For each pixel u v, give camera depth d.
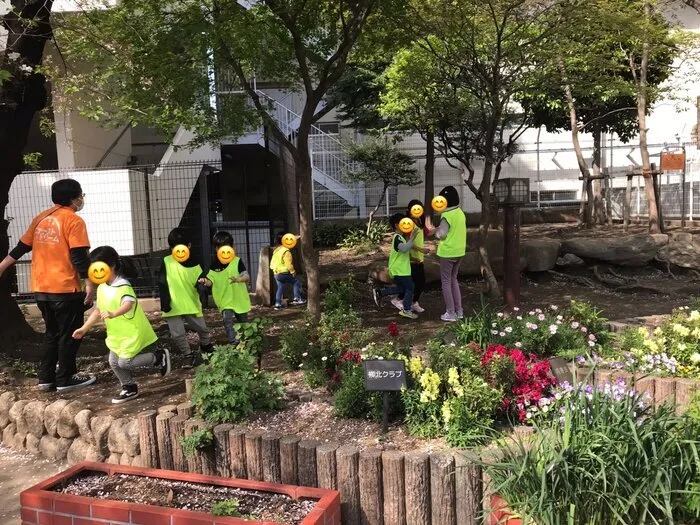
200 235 11.43
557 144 18.61
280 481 3.43
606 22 7.13
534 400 3.64
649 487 2.47
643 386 4.13
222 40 5.80
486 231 8.60
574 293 9.11
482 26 7.84
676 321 5.05
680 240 10.23
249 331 4.82
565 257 10.09
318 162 16.94
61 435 4.28
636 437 2.53
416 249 7.98
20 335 6.33
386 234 14.38
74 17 6.92
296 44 6.19
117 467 3.53
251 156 15.50
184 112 6.41
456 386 3.55
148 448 3.80
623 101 13.02
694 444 2.59
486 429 3.42
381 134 14.98
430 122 10.51
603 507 2.53
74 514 3.09
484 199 8.56
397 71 9.19
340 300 7.93
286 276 8.80
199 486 3.32
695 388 3.79
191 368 5.76
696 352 4.46
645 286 9.10
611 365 4.44
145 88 6.47
